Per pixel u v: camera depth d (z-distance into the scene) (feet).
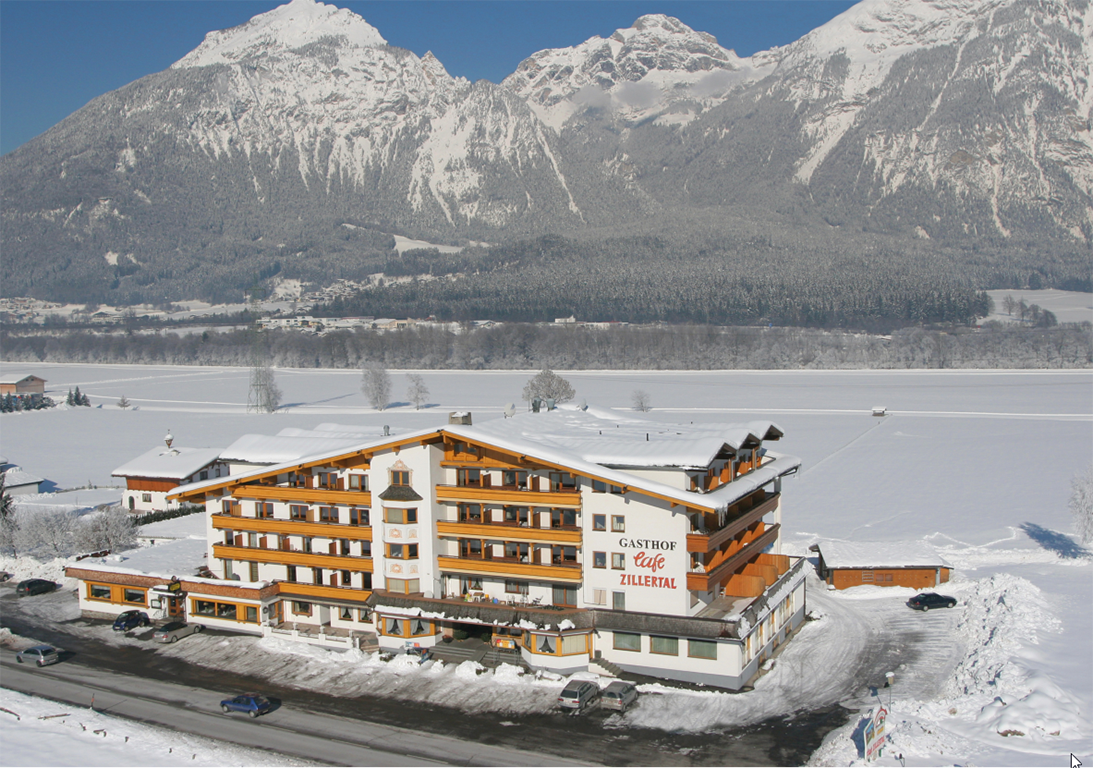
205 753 165.17
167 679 204.44
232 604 234.79
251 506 240.32
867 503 373.81
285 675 204.74
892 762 148.87
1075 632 208.33
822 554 276.00
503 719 179.52
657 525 196.13
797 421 612.29
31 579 277.64
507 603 211.00
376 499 219.82
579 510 203.72
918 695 186.39
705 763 159.43
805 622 236.63
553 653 198.80
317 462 225.15
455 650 215.10
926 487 400.67
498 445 205.57
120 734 173.06
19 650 224.33
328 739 171.83
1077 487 307.78
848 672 200.64
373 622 225.76
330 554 228.43
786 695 188.34
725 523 209.77
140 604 246.68
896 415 630.74
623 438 216.54
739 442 214.69
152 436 597.52
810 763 157.28
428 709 184.96
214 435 593.42
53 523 312.29
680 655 194.80
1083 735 153.99
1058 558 281.74
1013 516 344.69
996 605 228.84
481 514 214.69
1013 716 159.33
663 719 177.78
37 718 180.96
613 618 197.77
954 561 286.87
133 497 371.15
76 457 525.75
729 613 200.64
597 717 179.42
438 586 217.97
